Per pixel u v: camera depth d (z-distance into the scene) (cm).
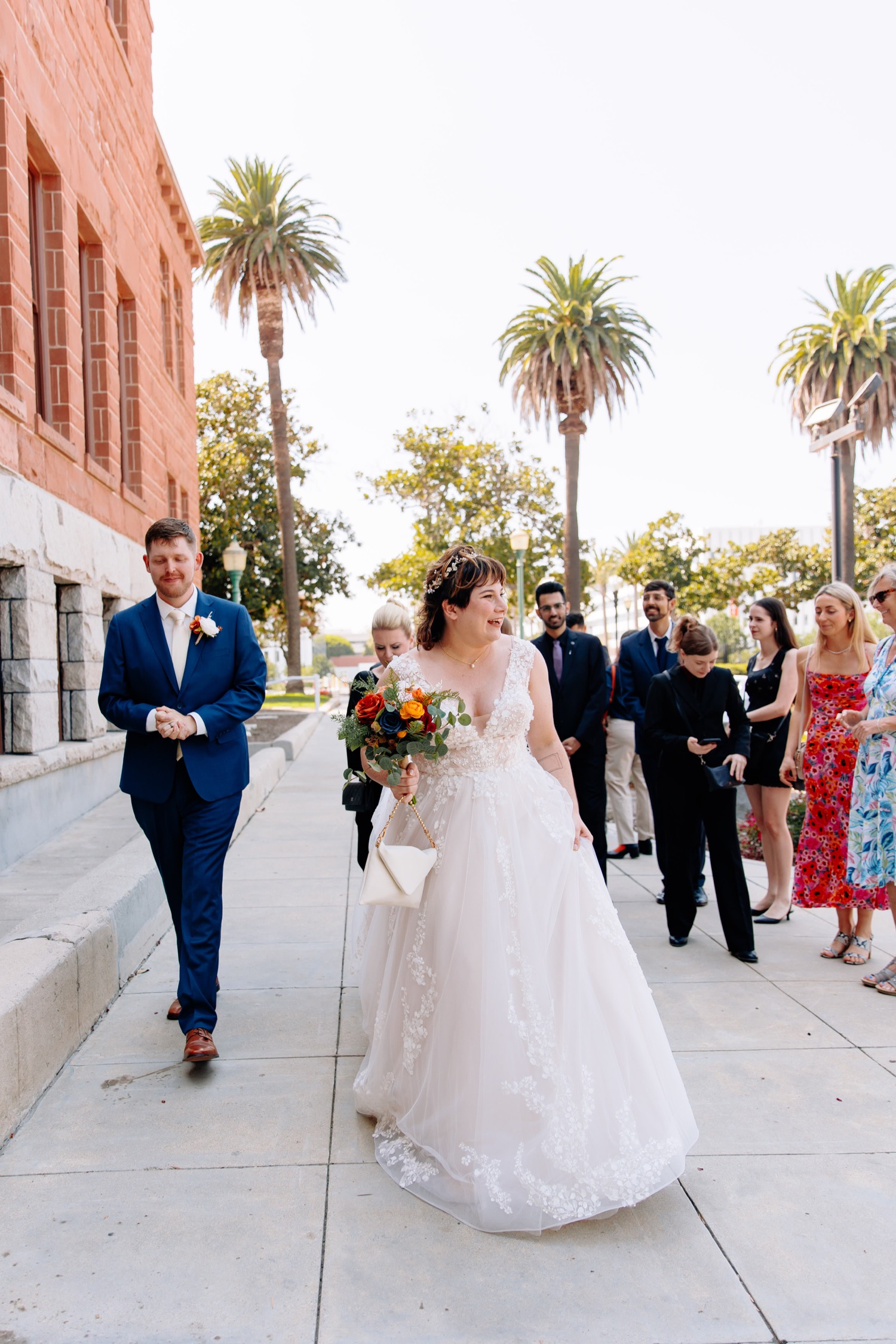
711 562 4406
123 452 1080
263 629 4231
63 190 782
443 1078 283
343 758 1425
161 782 379
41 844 680
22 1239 260
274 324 2795
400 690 316
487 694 318
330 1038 395
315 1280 243
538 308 2667
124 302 1077
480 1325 226
